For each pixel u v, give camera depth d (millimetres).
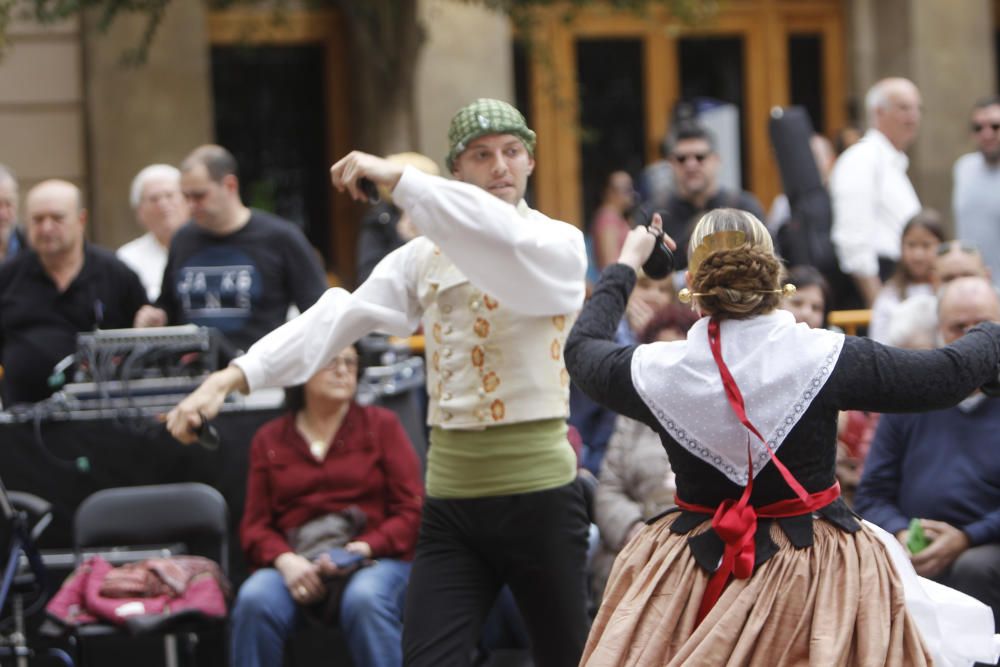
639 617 9641
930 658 9414
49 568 17391
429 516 12312
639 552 9977
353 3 28484
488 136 11906
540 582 12094
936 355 9523
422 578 12172
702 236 9898
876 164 22531
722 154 30125
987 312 14758
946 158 35031
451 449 12180
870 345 9570
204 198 18422
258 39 33469
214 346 17328
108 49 30250
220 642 17750
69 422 17312
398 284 12375
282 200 34062
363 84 32750
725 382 9516
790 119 22125
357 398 17328
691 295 9844
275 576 15641
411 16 28328
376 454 16188
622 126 35750
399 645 15336
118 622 15625
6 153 30391
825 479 9633
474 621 12086
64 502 17359
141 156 30406
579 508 12273
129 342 17297
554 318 12055
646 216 11031
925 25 34906
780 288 9773
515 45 35000
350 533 15891
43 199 18562
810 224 22062
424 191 10984
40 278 18812
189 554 17625
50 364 18641
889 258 22750
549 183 35344
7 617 17438
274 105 33906
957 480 14633
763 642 9305
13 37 30250
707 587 9578
